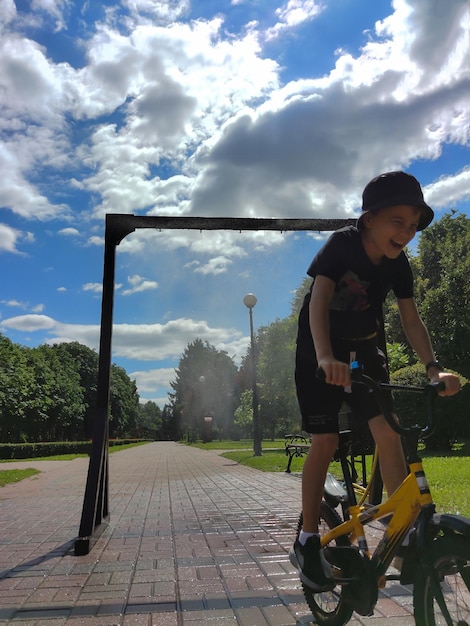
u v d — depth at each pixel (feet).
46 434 201.36
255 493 27.53
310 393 8.49
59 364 219.00
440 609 6.33
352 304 8.41
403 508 7.02
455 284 82.69
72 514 22.59
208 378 288.51
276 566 13.16
